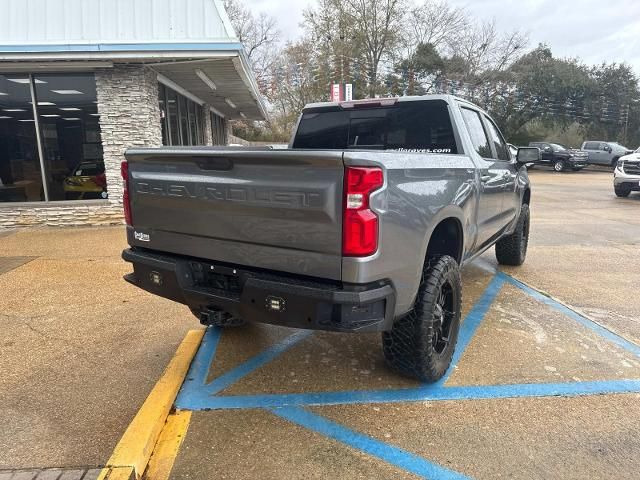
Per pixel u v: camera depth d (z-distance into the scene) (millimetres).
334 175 2525
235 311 2980
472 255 4418
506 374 3623
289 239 2713
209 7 8672
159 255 3410
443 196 3295
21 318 4719
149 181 3309
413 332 3182
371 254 2561
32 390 3381
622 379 3551
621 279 6172
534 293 5551
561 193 17359
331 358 3908
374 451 2760
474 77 39969
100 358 3881
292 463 2660
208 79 11195
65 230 9039
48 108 9211
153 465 2658
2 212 9148
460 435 2900
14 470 2504
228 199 2891
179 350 3943
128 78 9016
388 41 39469
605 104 42469
